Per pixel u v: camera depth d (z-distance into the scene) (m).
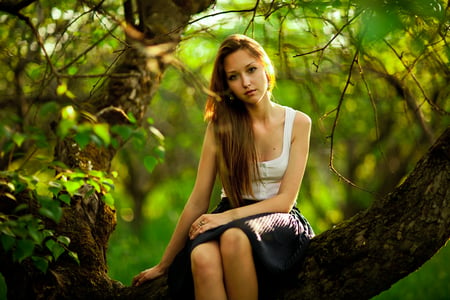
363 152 8.73
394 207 2.68
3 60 4.02
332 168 3.04
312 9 3.15
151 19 3.69
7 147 2.49
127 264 7.53
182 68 2.69
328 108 6.34
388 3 2.51
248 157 3.14
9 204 3.24
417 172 2.68
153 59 3.59
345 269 2.71
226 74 3.10
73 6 4.11
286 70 4.13
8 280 3.21
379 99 6.04
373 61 4.16
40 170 2.77
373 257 2.66
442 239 2.62
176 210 12.77
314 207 10.28
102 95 3.88
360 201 9.24
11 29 4.21
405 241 2.62
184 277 2.84
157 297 3.01
